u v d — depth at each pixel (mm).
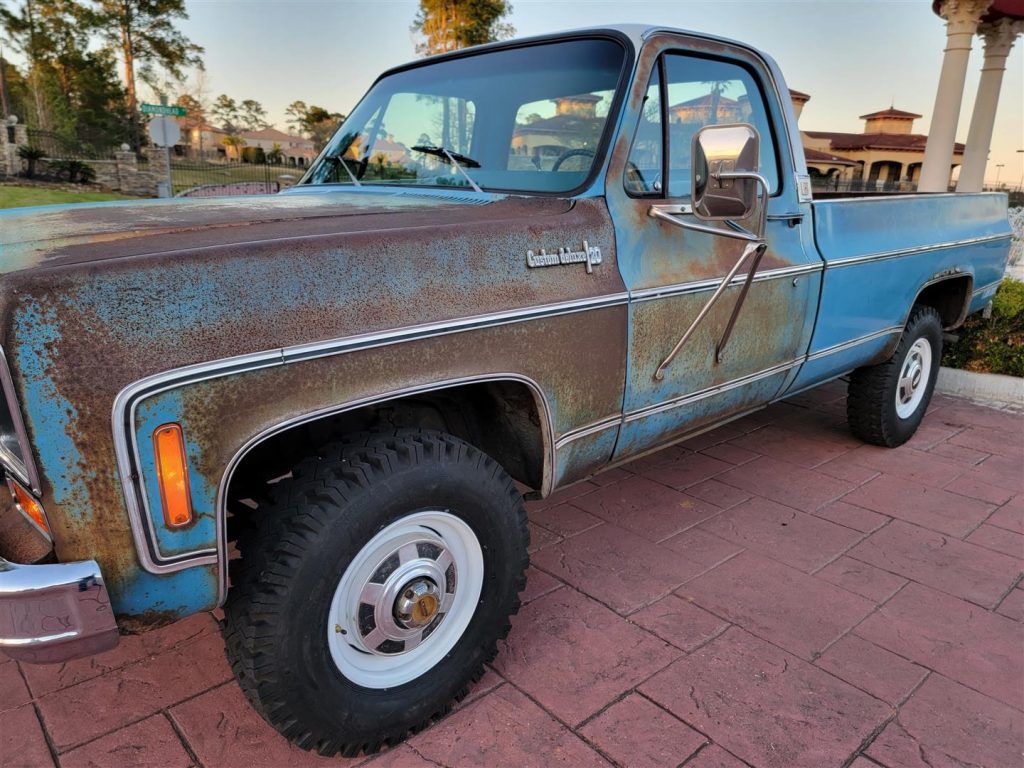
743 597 2959
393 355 1858
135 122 47125
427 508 1997
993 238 4863
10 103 48156
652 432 2773
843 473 4234
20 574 1463
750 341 3057
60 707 2285
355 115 3465
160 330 1523
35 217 2213
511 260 2135
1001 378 5625
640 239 2520
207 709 2287
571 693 2395
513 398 2338
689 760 2131
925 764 2137
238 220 2074
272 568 1779
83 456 1467
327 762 2096
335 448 1949
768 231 3092
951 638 2725
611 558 3248
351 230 1913
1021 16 10836
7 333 1383
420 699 2152
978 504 3855
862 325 3799
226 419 1613
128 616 1623
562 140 2594
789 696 2398
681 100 2729
